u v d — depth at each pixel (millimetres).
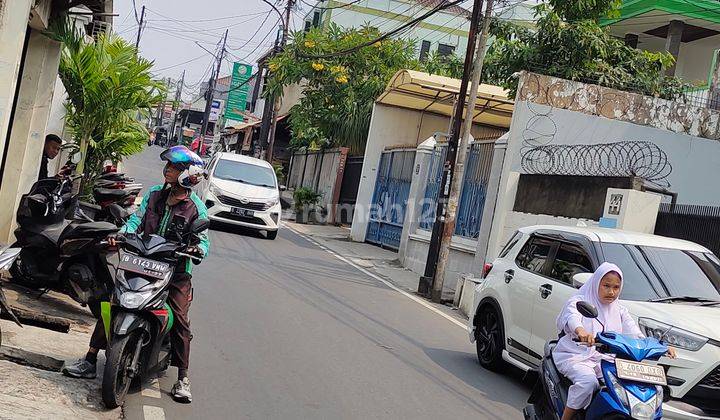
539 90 16391
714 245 11227
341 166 31672
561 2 19766
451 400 7691
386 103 25625
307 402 6828
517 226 15273
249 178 21203
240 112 54531
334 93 32719
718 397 6793
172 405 6227
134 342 6008
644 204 12039
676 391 6785
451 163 15438
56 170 17422
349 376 7938
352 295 13570
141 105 13203
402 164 24031
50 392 5859
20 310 7812
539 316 8453
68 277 8234
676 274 8070
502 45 20594
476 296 9969
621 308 6086
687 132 16812
